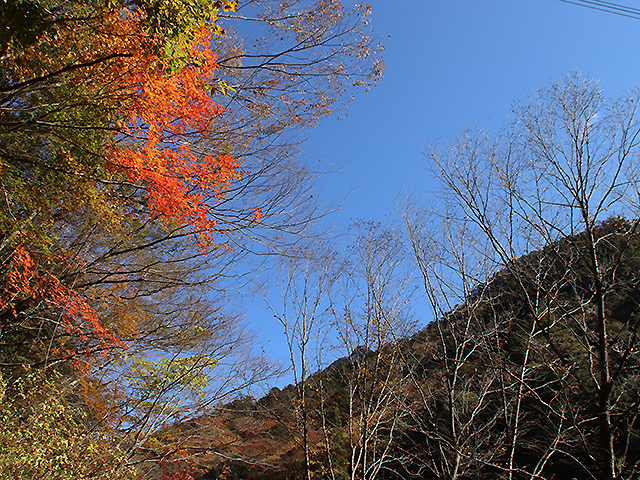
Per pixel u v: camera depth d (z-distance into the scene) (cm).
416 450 1279
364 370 1192
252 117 830
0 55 532
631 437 853
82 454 631
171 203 595
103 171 638
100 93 589
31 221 746
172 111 581
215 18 488
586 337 746
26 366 749
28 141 664
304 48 787
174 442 1265
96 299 928
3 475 508
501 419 1188
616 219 751
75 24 545
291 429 1297
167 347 1161
